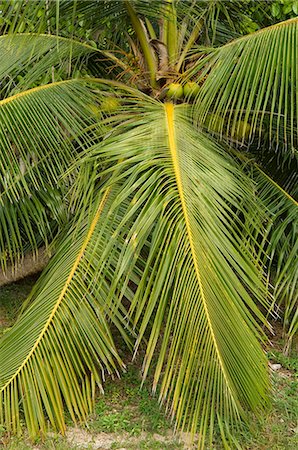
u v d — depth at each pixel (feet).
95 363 12.87
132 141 12.01
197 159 11.96
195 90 14.07
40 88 13.61
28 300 12.51
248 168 14.33
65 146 13.01
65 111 13.33
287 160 15.51
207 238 10.65
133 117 13.16
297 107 11.75
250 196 12.41
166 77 14.42
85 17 14.34
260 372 10.25
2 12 13.42
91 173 12.42
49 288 11.59
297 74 11.84
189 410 11.11
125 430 11.03
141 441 10.63
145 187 10.98
